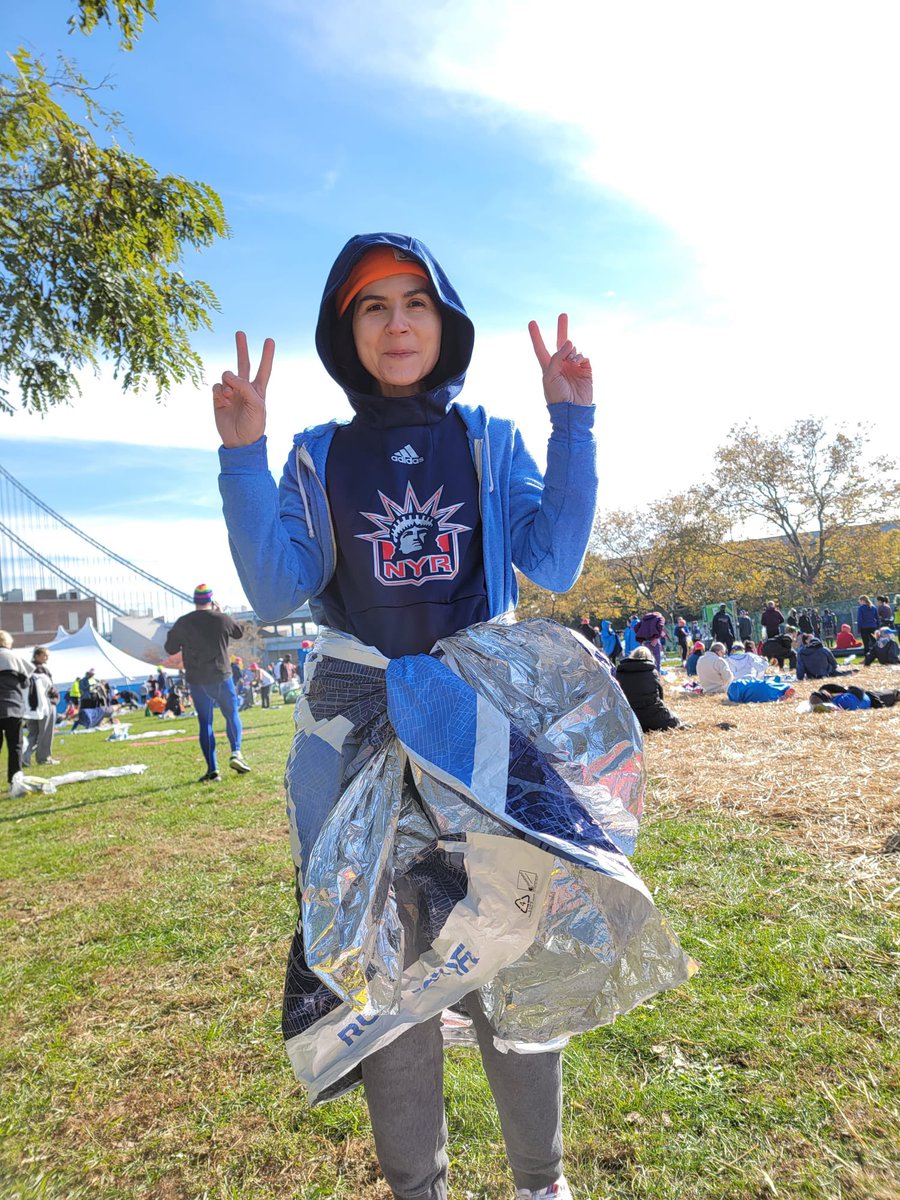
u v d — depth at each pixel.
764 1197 1.59
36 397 6.14
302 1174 1.84
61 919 3.76
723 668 13.14
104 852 5.04
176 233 6.14
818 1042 2.10
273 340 1.36
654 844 4.05
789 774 5.54
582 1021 1.28
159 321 6.07
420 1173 1.27
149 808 6.52
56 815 6.71
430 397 1.44
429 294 1.48
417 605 1.37
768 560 38.97
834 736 7.08
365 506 1.40
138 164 5.83
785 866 3.56
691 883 3.41
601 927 1.25
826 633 34.81
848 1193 1.57
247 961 3.07
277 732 13.44
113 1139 2.02
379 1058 1.26
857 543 35.88
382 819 1.21
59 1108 2.17
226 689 7.91
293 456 1.47
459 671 1.29
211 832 5.35
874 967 2.49
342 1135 1.98
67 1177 1.88
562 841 1.12
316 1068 1.17
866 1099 1.85
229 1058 2.37
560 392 1.39
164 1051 2.44
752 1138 1.77
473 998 1.36
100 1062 2.40
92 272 5.75
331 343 1.53
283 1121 2.04
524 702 1.29
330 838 1.18
